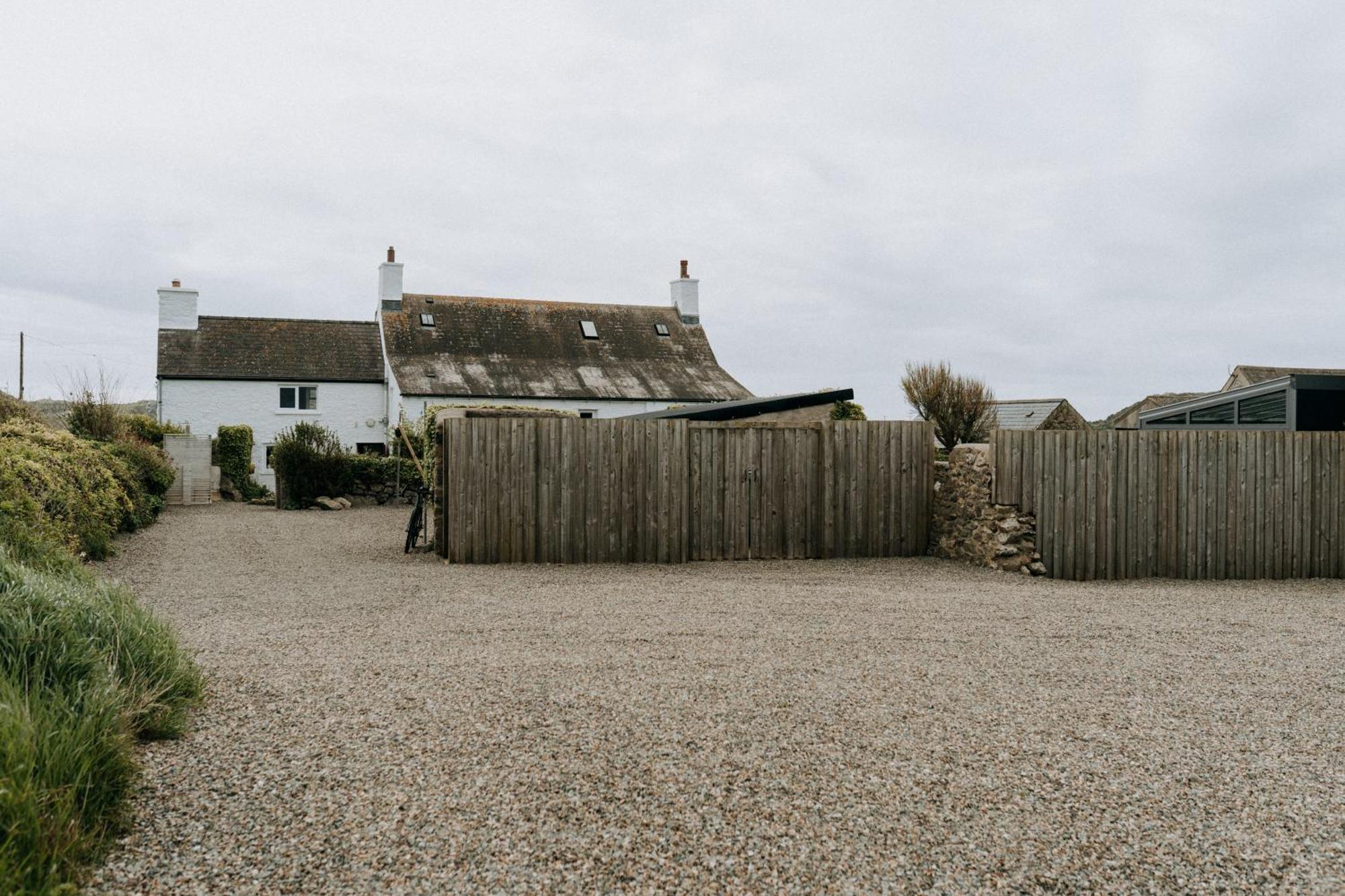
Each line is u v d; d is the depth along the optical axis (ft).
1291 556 35.94
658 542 37.17
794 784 11.98
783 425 38.47
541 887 9.27
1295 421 44.21
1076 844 10.52
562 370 103.65
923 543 40.11
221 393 98.12
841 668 18.11
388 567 34.12
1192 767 12.96
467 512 35.50
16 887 8.36
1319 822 11.25
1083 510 34.83
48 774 9.87
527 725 14.07
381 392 103.30
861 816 11.07
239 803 11.03
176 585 28.35
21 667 12.42
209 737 13.26
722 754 13.00
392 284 105.70
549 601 26.30
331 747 12.98
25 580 14.88
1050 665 18.83
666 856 9.97
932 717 14.98
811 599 27.22
